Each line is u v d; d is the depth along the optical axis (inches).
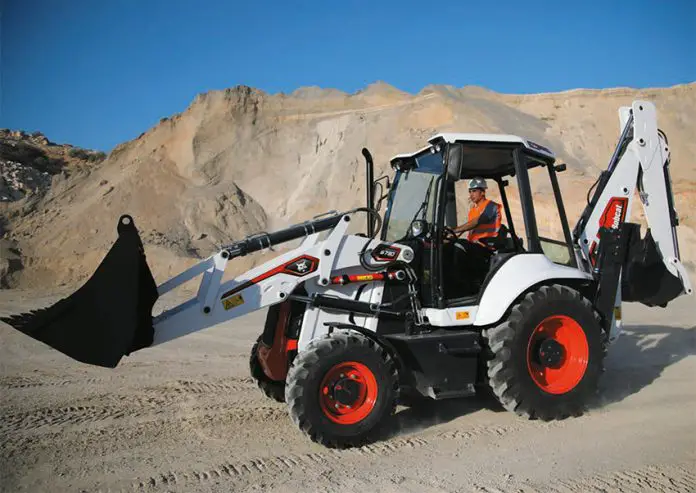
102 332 184.9
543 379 217.3
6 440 198.7
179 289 796.0
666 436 196.7
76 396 255.3
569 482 160.1
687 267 810.2
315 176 1545.3
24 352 357.1
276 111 1769.2
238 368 316.2
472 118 1600.6
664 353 337.1
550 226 249.9
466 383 210.8
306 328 207.2
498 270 218.2
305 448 189.8
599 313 237.6
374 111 1705.2
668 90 2411.4
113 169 1691.7
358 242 212.8
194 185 1566.2
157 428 211.0
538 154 234.4
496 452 184.1
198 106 1772.9
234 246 205.3
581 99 2177.7
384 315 214.2
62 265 1060.5
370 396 193.5
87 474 169.9
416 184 236.5
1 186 1931.6
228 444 194.1
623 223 241.4
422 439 197.3
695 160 2183.8
